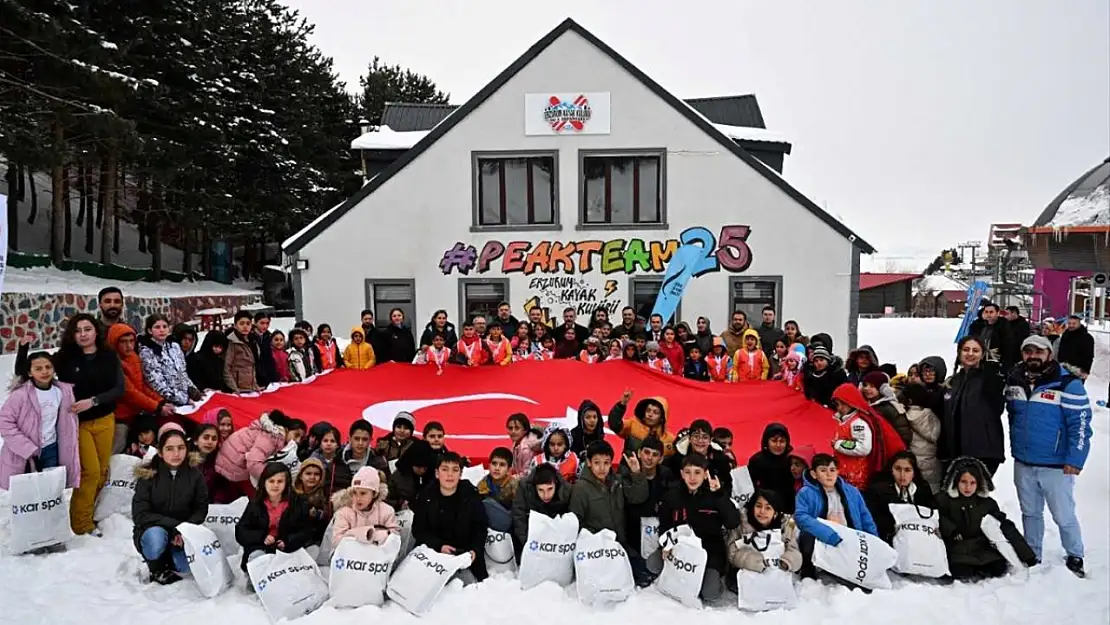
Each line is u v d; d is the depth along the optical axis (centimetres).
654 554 548
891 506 561
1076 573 547
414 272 1567
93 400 624
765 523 518
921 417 626
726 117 1967
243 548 534
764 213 1537
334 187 3594
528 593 512
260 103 3081
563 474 622
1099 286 2050
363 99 4306
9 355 1493
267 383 945
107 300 708
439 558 508
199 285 3088
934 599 502
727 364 1058
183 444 561
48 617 485
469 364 1041
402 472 614
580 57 1541
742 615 488
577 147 1550
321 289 1576
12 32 1594
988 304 1060
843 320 1534
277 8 3428
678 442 605
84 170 2677
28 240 2808
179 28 2209
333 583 501
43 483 585
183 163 2386
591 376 986
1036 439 562
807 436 810
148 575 555
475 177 1555
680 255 1545
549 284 1567
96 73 1675
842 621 474
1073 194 2216
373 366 1053
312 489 541
